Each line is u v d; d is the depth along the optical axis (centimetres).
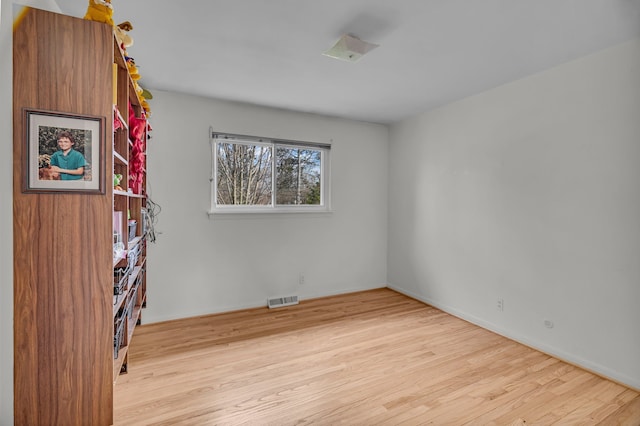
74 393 141
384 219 435
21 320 133
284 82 281
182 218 318
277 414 176
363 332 290
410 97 319
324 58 234
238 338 275
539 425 169
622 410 182
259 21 186
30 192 132
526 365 232
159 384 204
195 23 188
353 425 168
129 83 201
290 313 338
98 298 145
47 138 133
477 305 310
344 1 166
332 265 401
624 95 206
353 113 377
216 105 329
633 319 204
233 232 343
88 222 142
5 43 123
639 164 200
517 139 272
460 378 214
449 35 200
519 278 271
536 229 258
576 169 232
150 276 306
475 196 311
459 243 329
